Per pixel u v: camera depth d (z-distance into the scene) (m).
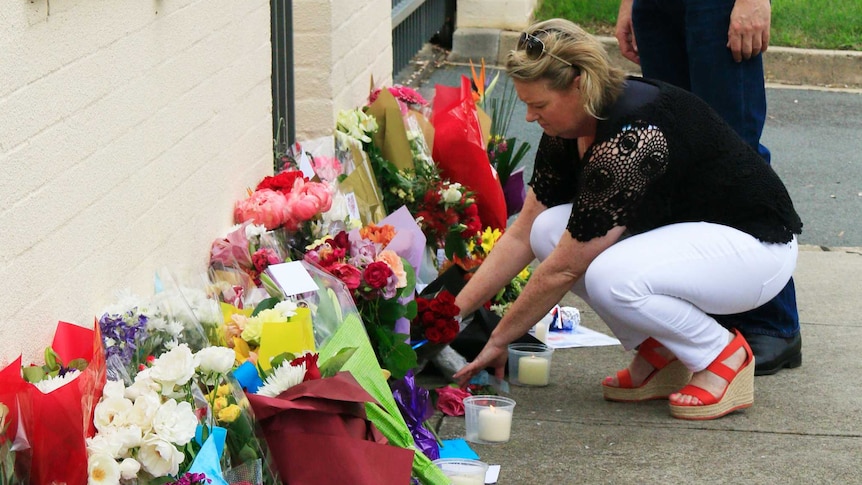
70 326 2.49
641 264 3.58
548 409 3.88
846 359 4.50
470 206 4.56
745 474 3.34
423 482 2.92
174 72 3.20
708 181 3.68
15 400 2.02
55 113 2.45
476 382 4.01
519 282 4.70
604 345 4.65
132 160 2.90
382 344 3.43
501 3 11.77
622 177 3.50
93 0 2.62
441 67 11.22
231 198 3.78
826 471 3.38
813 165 8.51
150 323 2.61
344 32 5.04
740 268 3.66
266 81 4.17
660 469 3.37
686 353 3.75
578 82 3.43
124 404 2.25
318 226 3.82
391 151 4.76
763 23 4.18
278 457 2.58
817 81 11.50
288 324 2.83
